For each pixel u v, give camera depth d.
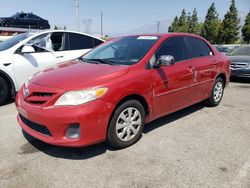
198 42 5.16
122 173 3.03
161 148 3.66
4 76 5.59
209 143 3.85
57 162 3.26
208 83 5.25
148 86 3.76
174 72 4.22
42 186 2.79
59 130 3.11
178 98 4.43
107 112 3.23
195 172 3.07
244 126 4.57
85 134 3.12
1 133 4.11
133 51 4.15
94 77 3.35
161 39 4.32
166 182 2.88
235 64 9.41
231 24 48.12
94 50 4.84
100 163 3.24
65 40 6.72
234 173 3.06
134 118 3.67
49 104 3.15
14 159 3.32
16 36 6.55
